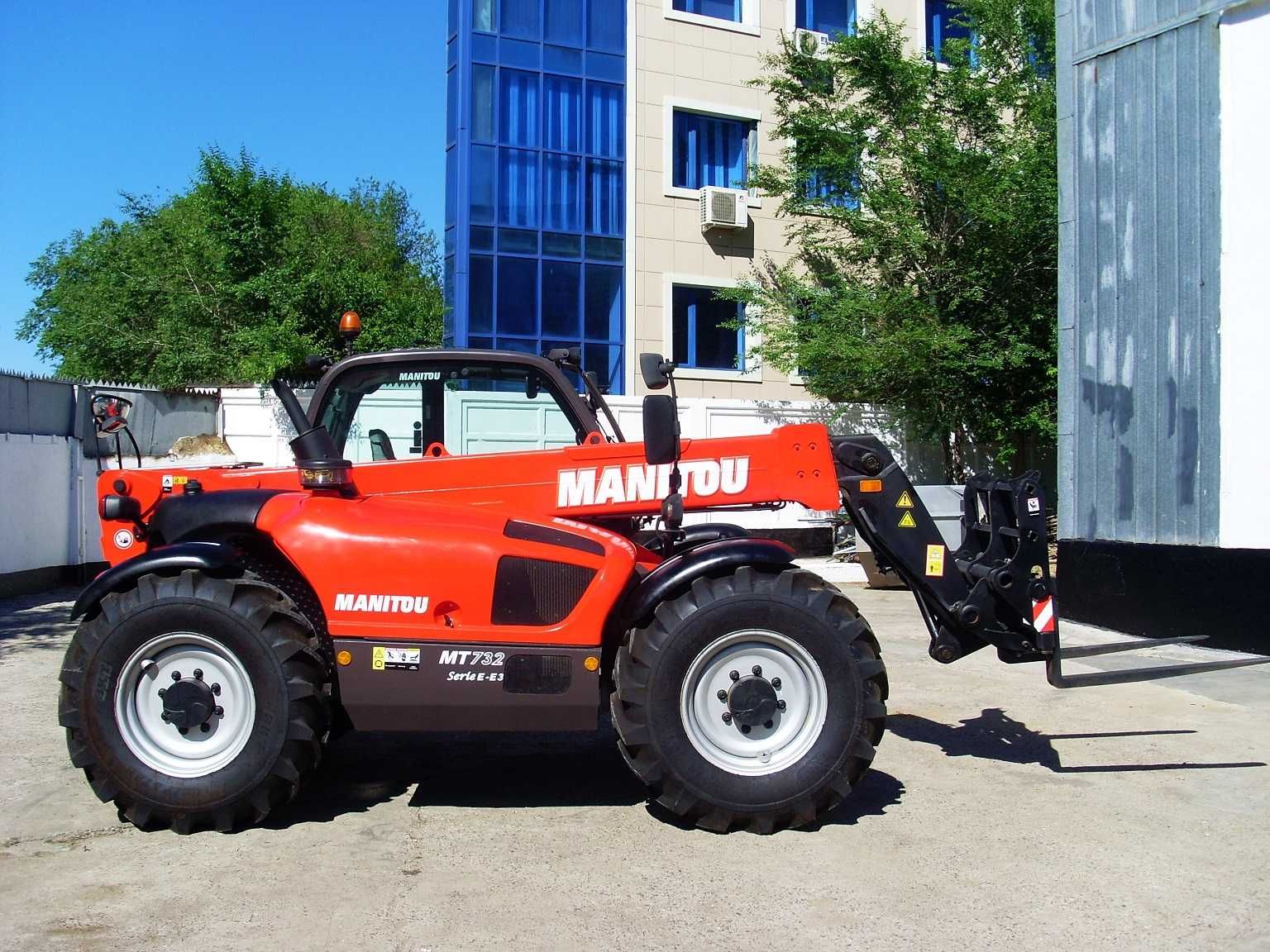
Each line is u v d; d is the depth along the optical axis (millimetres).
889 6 21719
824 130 17188
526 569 4426
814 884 3824
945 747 5691
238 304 20969
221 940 3359
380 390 5383
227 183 20281
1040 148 15812
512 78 19469
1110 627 9023
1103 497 9070
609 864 4008
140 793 4234
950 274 16609
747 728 4375
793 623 4316
